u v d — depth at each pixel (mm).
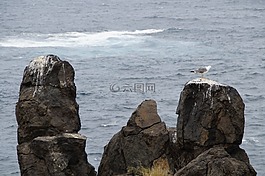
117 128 71688
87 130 70688
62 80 29328
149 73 108625
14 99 87562
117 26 192750
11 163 57250
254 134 68062
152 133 29500
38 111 28781
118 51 134125
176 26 189125
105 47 140000
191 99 28734
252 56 129500
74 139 28109
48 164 27781
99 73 108375
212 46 143625
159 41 150875
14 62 121000
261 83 101500
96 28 186000
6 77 105438
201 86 28547
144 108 30500
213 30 177250
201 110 28391
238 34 167750
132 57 125500
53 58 29531
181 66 116000
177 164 28719
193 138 28312
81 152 28281
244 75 108688
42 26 190375
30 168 27859
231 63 120438
